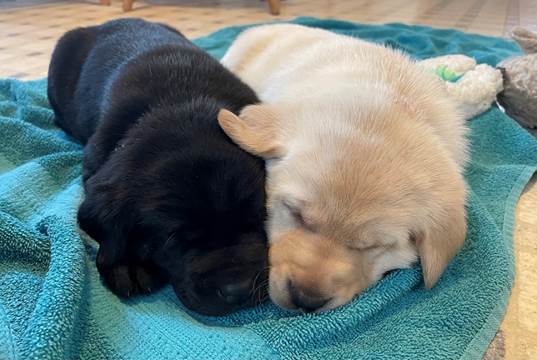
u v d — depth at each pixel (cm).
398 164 25
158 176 24
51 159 34
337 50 36
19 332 21
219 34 71
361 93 29
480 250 27
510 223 31
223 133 26
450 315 24
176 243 24
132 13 90
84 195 28
